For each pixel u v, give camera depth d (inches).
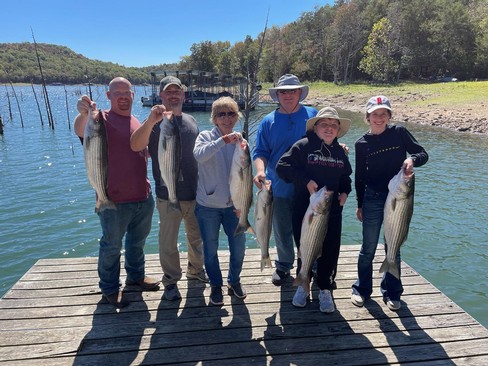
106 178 156.3
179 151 158.4
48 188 577.0
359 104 1760.6
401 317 170.2
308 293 174.4
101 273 171.5
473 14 2664.9
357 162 171.6
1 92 4503.0
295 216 170.4
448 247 363.3
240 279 198.1
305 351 147.2
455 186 560.1
